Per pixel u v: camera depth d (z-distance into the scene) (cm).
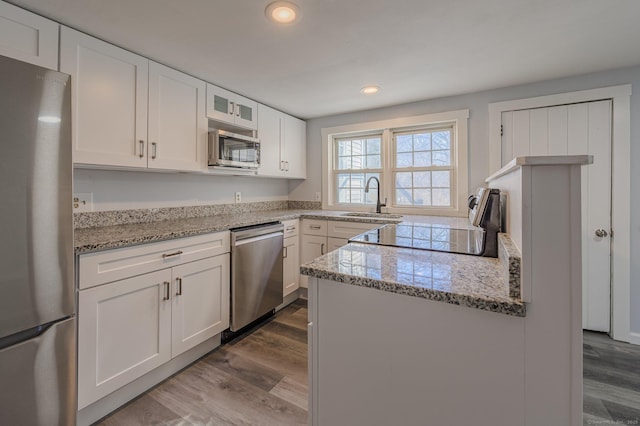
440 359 84
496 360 77
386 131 320
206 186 276
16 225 104
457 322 81
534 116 246
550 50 191
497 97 260
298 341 220
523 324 74
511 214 101
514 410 76
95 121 165
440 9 148
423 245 140
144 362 161
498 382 77
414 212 306
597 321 228
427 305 85
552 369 72
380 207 319
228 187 298
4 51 132
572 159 67
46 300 113
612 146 221
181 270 181
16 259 104
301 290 308
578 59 204
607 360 194
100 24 156
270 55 195
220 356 199
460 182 278
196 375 179
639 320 216
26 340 109
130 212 216
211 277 202
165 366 176
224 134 240
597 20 158
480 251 121
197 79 227
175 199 248
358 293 96
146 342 162
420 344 87
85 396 136
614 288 221
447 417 84
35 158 109
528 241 72
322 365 104
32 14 141
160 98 201
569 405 71
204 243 197
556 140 239
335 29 165
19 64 104
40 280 111
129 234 167
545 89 242
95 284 140
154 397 160
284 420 144
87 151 162
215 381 173
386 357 92
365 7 146
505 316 76
